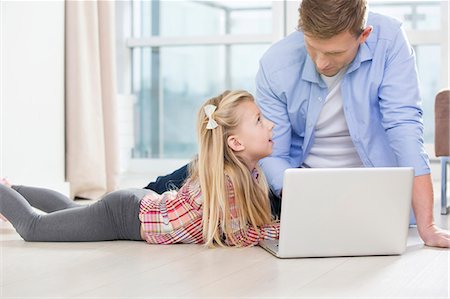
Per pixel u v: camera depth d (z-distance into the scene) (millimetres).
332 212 1894
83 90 3945
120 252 2029
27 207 2285
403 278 1666
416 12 4965
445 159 3086
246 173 2100
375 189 1902
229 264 1837
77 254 2014
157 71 5578
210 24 5457
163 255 1975
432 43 4934
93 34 4055
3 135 3262
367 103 2176
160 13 5547
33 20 3537
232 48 5418
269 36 5285
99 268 1814
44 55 3656
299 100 2256
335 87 2215
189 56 5520
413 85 2139
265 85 2291
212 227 2064
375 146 2230
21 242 2246
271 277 1681
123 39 5535
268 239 2115
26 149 3473
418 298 1482
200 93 5527
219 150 2068
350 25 1872
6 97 3289
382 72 2152
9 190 2312
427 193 2068
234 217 2088
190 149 5582
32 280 1689
